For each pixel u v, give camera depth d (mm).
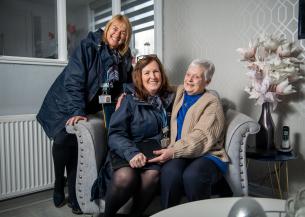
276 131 2180
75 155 2008
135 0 3035
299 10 1979
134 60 2443
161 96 1861
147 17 3059
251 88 1996
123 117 1706
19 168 2186
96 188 1564
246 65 2027
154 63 1789
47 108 2047
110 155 1653
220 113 1677
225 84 2475
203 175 1501
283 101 2129
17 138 2164
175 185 1490
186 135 1661
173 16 2881
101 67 1947
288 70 1854
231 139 1651
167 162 1577
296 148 2088
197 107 1701
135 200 1561
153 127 1752
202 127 1628
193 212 1052
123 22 1963
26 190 2236
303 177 2070
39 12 2494
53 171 2367
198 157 1632
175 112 1782
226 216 1016
